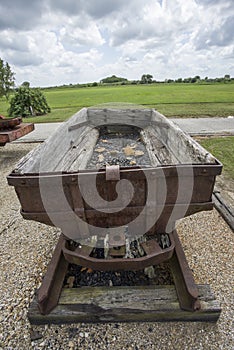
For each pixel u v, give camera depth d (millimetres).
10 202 2594
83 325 1208
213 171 1120
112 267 1194
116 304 1213
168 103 9492
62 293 1282
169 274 1470
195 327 1183
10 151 4406
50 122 7113
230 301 1320
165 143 2641
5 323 1245
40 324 1220
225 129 5227
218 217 2131
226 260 1623
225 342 1116
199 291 1282
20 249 1809
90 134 3387
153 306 1195
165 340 1129
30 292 1427
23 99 8492
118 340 1135
